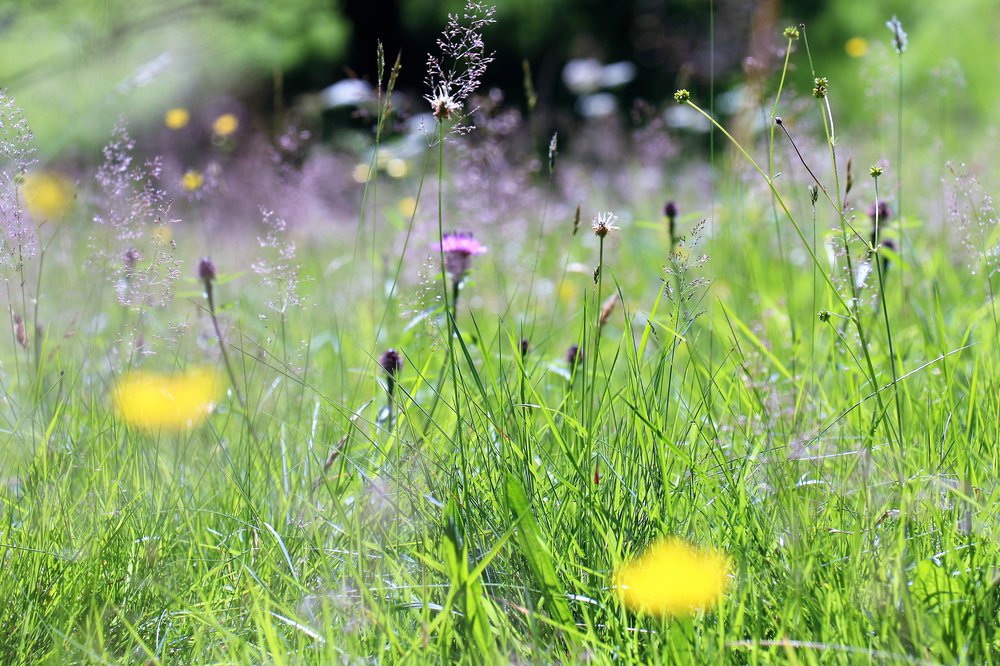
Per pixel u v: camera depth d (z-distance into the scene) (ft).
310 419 7.59
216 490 7.23
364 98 8.46
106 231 7.55
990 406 7.14
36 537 6.89
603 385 7.57
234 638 6.58
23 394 7.84
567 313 8.89
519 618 6.63
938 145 9.03
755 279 8.68
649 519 6.78
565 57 27.86
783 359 7.88
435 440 7.25
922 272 8.34
